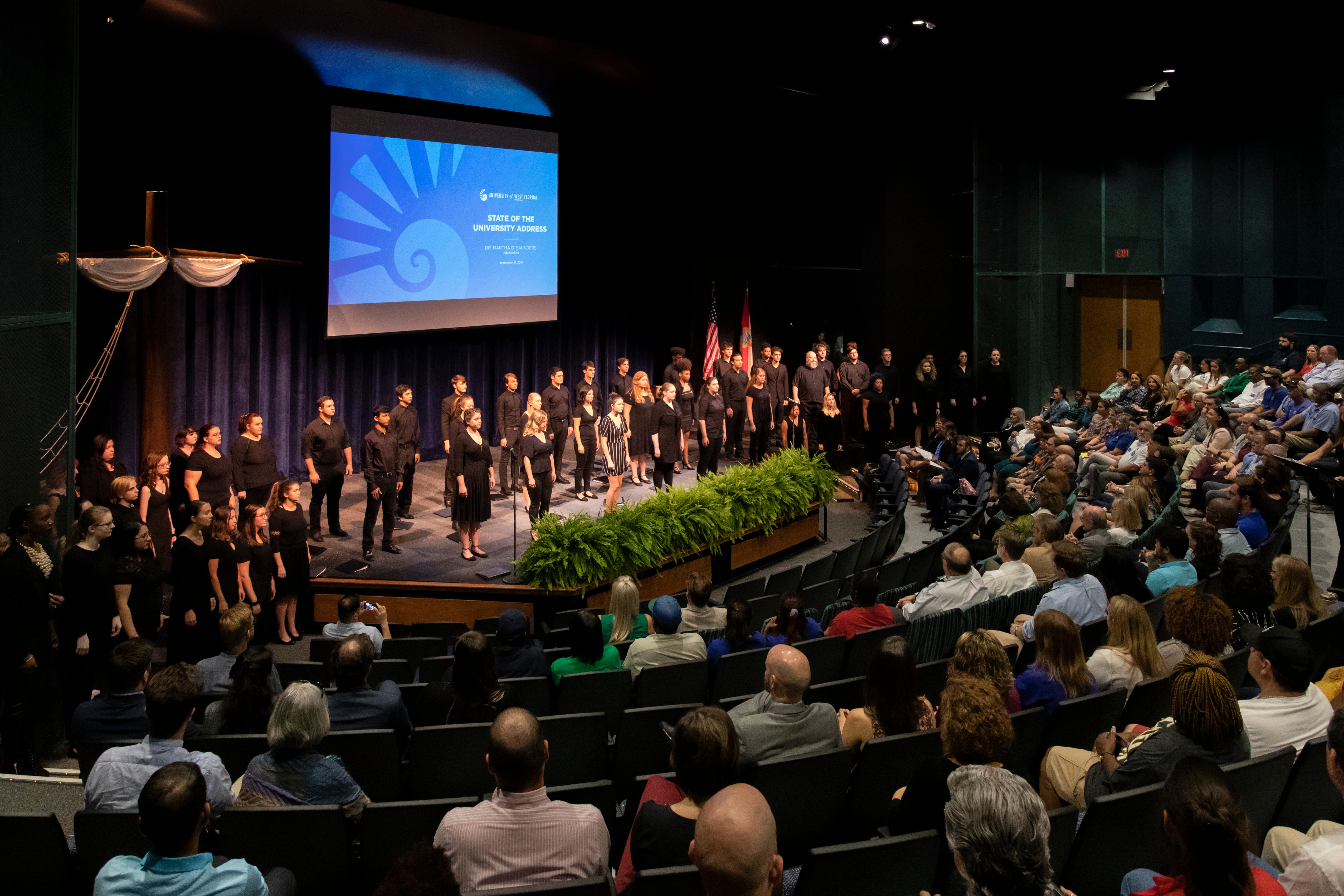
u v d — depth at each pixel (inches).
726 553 465.7
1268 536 322.3
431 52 533.0
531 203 673.6
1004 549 301.7
